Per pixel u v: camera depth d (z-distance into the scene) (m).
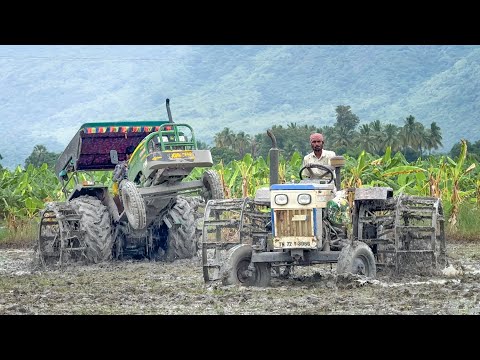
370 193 15.09
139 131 21.11
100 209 19.66
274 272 15.90
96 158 21.86
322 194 14.23
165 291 14.34
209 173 20.11
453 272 15.59
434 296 13.12
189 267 18.58
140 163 19.73
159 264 19.34
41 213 19.61
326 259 14.30
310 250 14.31
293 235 14.23
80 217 19.42
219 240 15.80
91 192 20.91
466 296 13.03
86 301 13.52
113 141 21.42
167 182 19.80
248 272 14.73
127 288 14.84
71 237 19.23
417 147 151.38
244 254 14.70
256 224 15.61
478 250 21.38
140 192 19.53
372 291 13.63
